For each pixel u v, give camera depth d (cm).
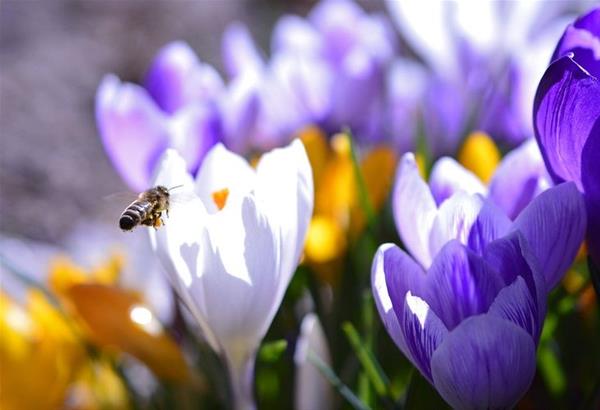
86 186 122
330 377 52
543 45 62
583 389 55
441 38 67
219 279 48
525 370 45
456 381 45
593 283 48
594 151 46
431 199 48
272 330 56
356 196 57
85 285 55
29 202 117
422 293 46
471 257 46
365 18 70
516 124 62
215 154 49
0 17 160
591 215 47
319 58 68
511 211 50
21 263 69
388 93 69
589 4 83
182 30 159
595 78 46
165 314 61
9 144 127
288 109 65
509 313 45
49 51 152
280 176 47
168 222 48
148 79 61
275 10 167
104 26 158
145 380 62
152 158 57
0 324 56
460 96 67
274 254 48
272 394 57
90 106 139
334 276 57
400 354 57
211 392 56
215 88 61
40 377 57
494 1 66
